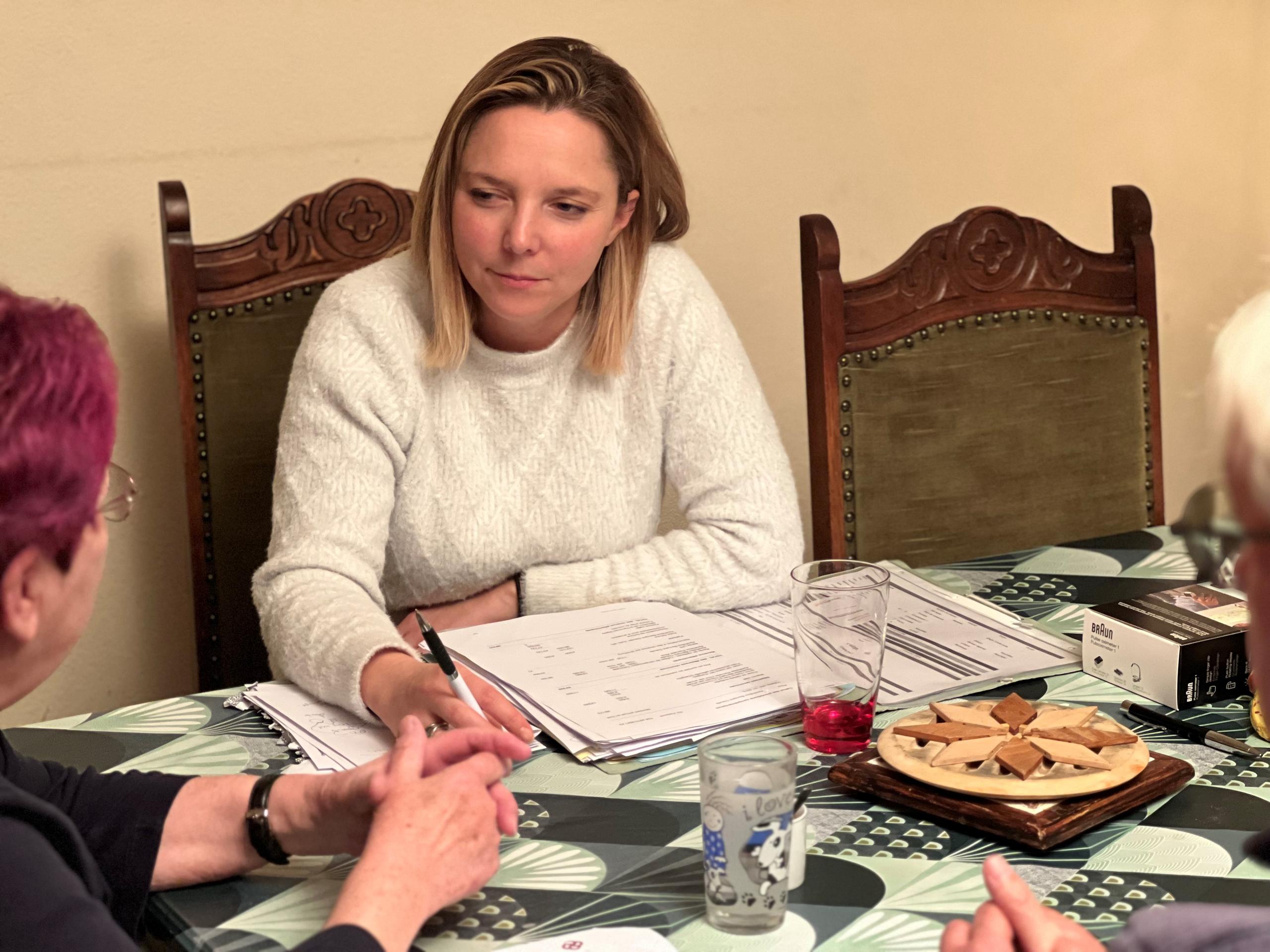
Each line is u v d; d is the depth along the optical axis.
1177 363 3.29
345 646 1.32
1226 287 3.30
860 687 1.17
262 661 2.02
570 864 1.01
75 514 0.82
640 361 1.75
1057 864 0.98
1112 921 0.90
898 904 0.94
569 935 0.91
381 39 2.35
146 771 1.19
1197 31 3.12
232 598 2.00
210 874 1.01
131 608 2.34
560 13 2.47
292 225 1.99
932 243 1.94
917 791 1.06
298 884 1.01
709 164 2.66
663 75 2.58
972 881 0.96
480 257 1.55
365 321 1.64
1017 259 2.00
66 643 0.87
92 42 2.14
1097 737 1.09
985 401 1.98
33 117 2.13
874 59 2.78
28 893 0.77
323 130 2.34
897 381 1.93
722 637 1.44
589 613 1.52
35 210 2.15
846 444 1.91
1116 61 3.05
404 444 1.67
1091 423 2.05
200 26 2.21
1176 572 1.63
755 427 1.74
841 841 1.03
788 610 1.62
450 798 0.94
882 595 1.16
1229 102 3.20
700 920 0.93
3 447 0.79
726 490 1.70
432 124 2.42
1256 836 0.96
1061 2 2.96
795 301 2.80
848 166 2.80
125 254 2.23
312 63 2.30
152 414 2.30
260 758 1.22
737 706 1.25
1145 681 1.27
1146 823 1.03
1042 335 2.01
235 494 1.98
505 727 1.21
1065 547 1.75
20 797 0.85
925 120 2.87
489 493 1.72
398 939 0.85
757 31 2.65
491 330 1.69
